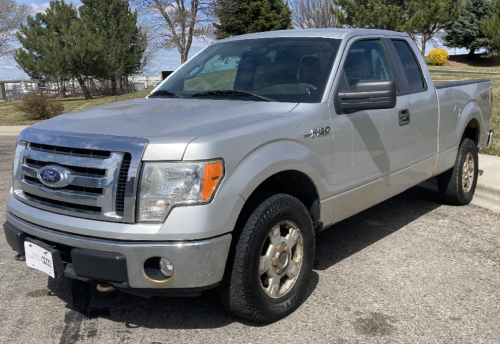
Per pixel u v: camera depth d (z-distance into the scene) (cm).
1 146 1209
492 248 479
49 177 306
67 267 310
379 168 432
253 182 308
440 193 604
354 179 404
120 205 290
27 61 3819
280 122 338
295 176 358
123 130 308
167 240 284
